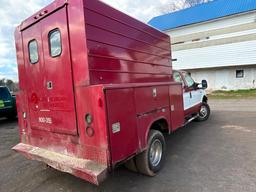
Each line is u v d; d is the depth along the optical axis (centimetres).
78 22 298
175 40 2539
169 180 386
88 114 301
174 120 479
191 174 405
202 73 2448
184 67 2475
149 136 391
